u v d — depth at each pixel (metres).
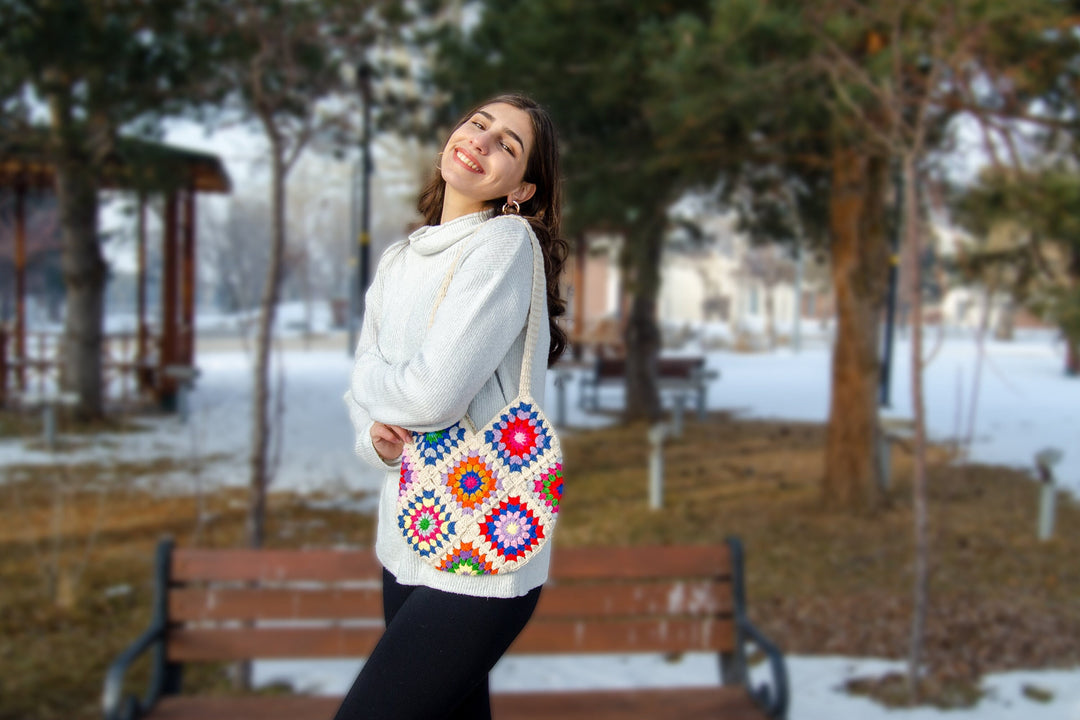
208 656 3.39
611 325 26.36
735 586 3.53
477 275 1.46
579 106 8.09
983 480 9.77
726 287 54.12
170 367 12.85
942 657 4.89
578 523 7.88
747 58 5.77
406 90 10.15
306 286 11.64
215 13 5.87
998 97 6.98
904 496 8.82
